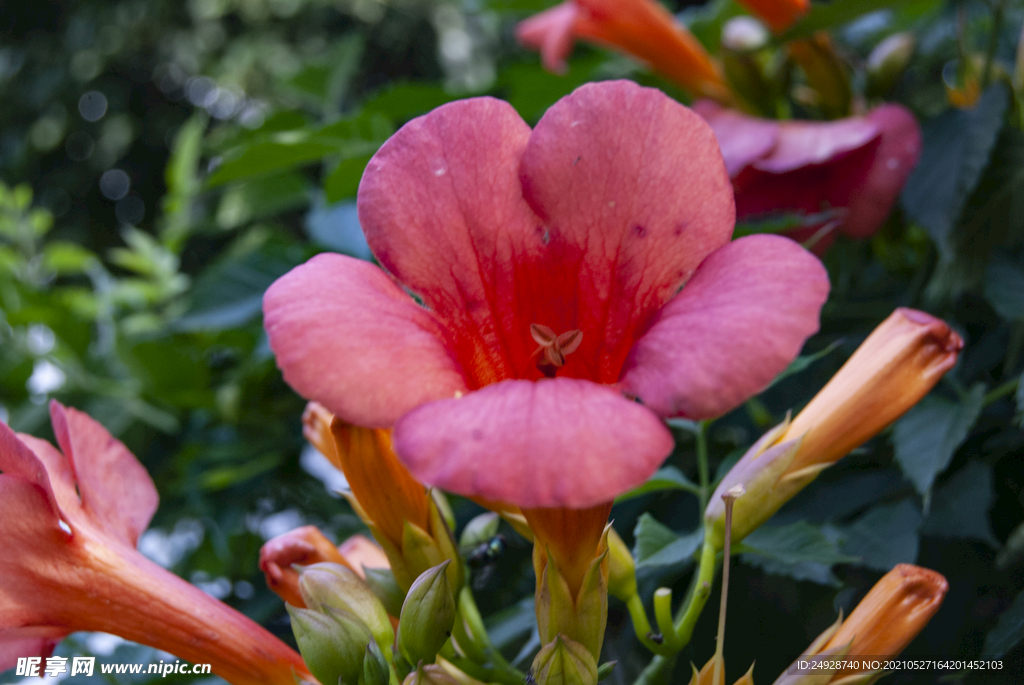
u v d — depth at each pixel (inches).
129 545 9.2
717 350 7.3
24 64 46.8
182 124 47.1
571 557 8.0
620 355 8.3
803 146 11.6
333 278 7.7
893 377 8.9
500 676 9.0
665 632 8.8
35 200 45.1
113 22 46.1
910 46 12.4
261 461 14.0
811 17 11.4
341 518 14.6
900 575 8.7
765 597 10.6
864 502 10.4
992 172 11.0
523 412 7.1
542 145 8.1
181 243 19.3
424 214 8.1
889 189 11.4
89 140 46.7
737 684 8.5
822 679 8.6
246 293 14.3
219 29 46.0
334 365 7.3
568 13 14.0
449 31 42.0
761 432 11.5
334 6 43.5
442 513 9.4
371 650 8.5
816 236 10.6
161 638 8.8
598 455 6.9
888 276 12.5
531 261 8.3
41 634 8.7
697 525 11.0
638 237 8.1
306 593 8.8
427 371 7.5
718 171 8.0
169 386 14.8
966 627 10.4
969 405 9.8
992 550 10.6
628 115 8.1
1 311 15.9
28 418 15.0
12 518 8.5
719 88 13.4
